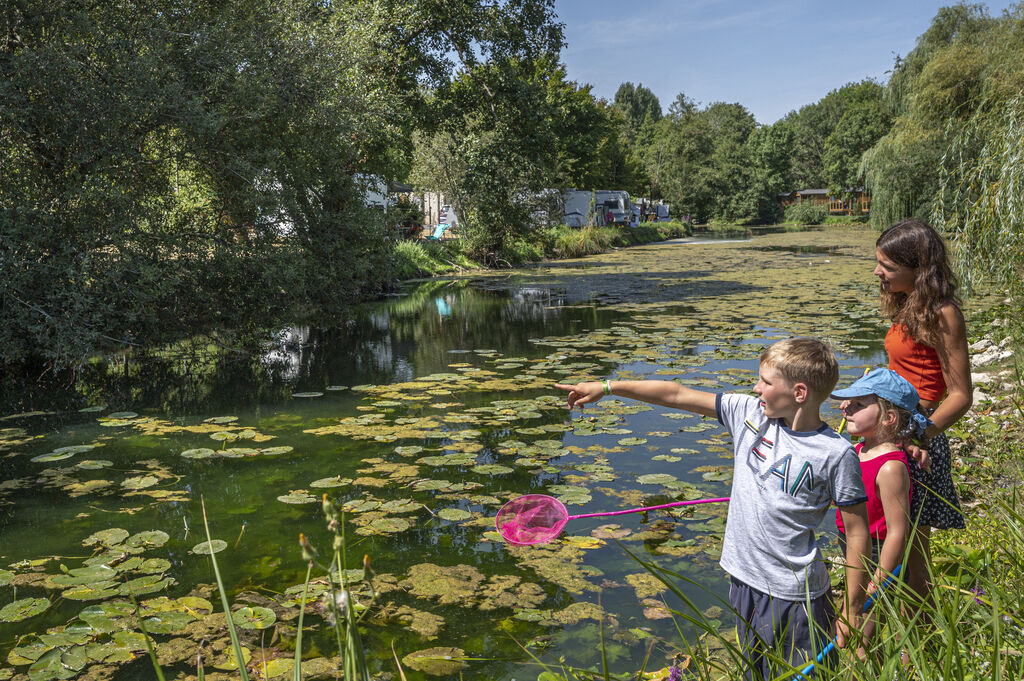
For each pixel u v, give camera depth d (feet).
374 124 40.14
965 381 8.02
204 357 33.47
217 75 31.14
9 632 10.44
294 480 16.93
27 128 27.40
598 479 16.52
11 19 27.78
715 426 21.21
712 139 216.95
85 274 27.48
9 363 29.07
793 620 6.76
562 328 40.27
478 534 13.80
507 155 63.05
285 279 33.94
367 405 24.11
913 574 7.73
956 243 24.88
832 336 34.09
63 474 17.51
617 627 10.32
